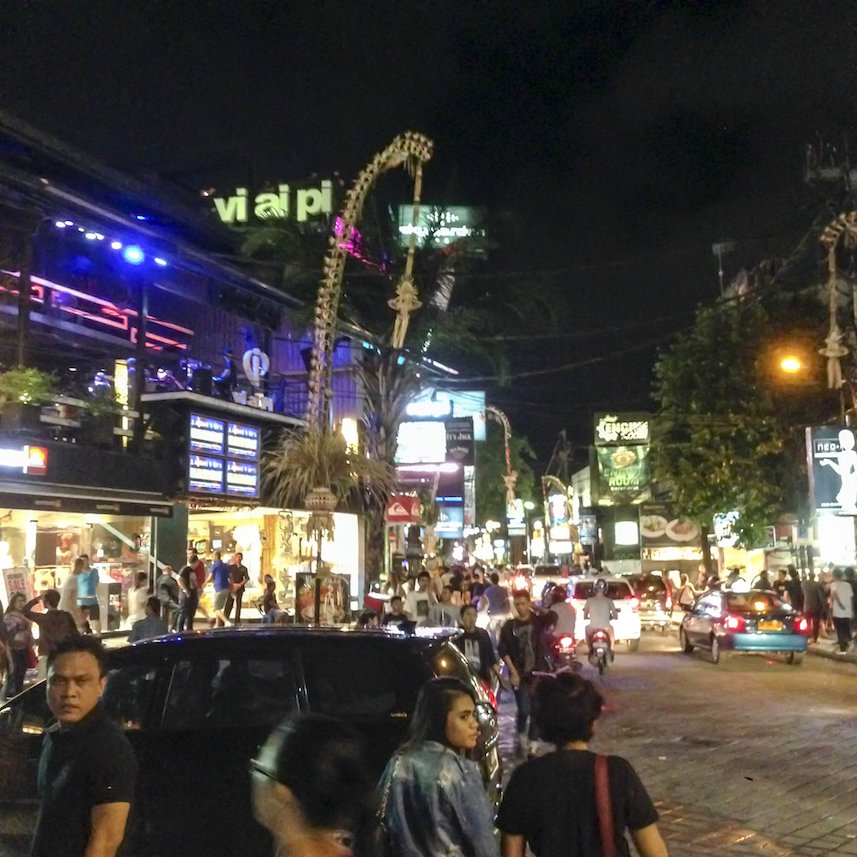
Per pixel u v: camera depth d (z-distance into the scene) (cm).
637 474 5259
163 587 1903
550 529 6862
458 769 377
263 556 2639
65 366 2097
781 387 3212
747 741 1232
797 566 3450
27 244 1822
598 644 1952
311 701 621
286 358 2806
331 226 2327
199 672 636
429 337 2262
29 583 1742
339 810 218
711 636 2233
